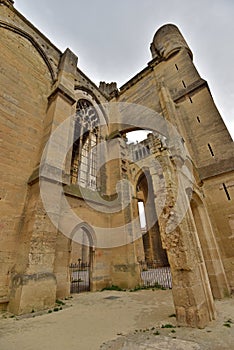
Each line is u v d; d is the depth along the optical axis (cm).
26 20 1373
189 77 1499
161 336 437
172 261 561
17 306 648
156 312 647
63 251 976
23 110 1062
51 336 464
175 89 1542
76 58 1625
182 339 414
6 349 395
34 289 695
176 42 1762
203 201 1041
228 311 631
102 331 492
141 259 2180
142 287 1168
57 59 1533
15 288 694
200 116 1291
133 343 406
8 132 943
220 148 1135
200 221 996
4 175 865
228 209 994
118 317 611
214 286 857
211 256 910
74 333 481
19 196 891
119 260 1255
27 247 759
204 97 1329
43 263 763
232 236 946
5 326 538
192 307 500
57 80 1336
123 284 1166
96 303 815
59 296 886
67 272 967
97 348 392
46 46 1470
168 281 1338
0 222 794
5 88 1005
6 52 1096
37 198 845
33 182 922
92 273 1166
